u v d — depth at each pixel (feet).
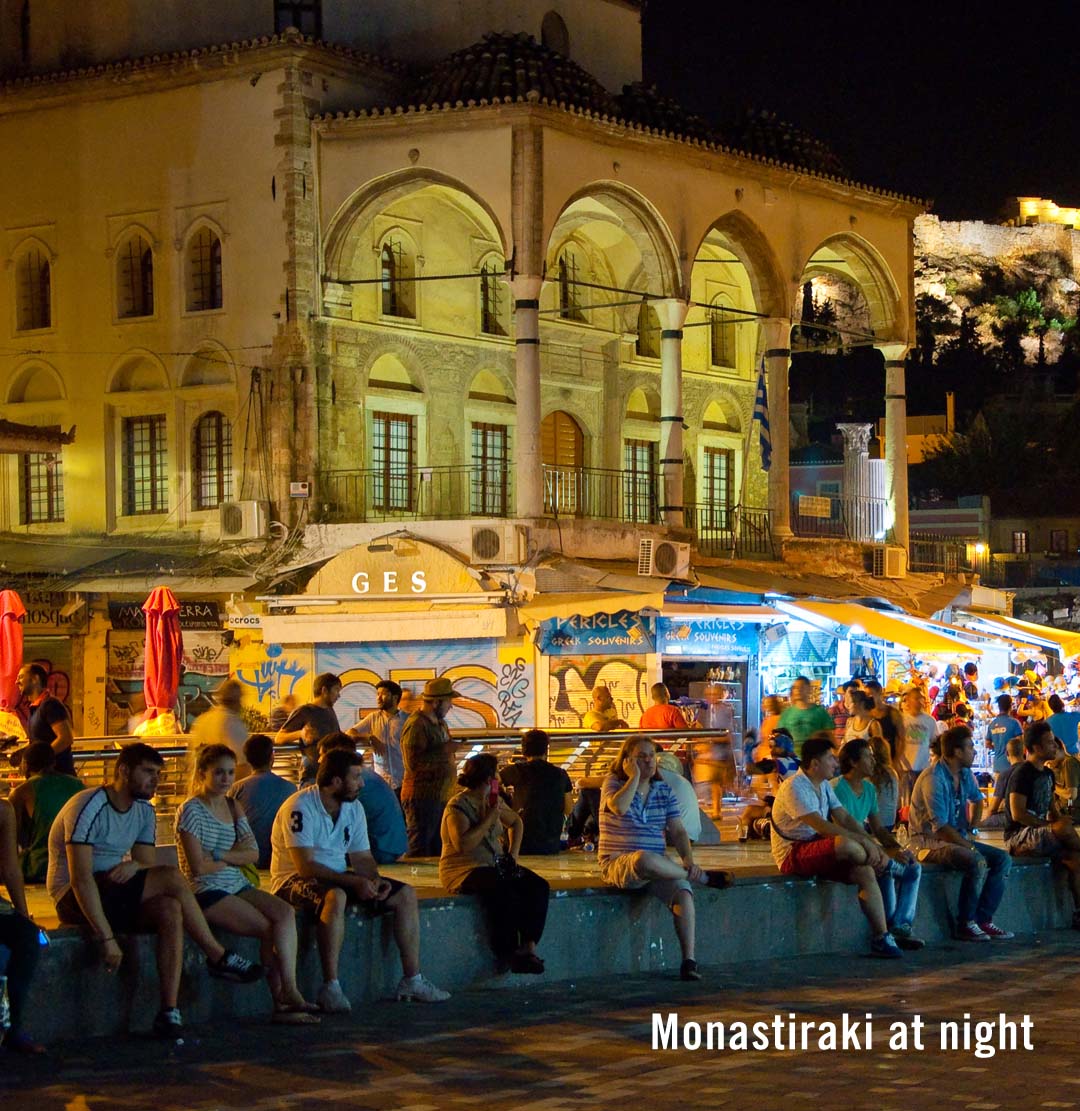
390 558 106.83
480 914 51.85
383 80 117.08
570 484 122.11
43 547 119.55
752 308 144.25
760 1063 41.75
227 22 119.24
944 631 123.13
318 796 48.29
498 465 125.18
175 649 88.28
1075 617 213.05
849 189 129.49
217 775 45.60
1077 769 80.07
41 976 42.80
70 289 120.57
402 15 124.57
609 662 105.91
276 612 108.99
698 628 110.01
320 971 48.01
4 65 125.08
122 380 119.14
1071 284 595.88
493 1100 37.68
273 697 108.88
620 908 55.11
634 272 132.46
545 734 69.31
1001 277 582.35
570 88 111.34
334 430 113.29
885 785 64.85
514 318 110.52
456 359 121.80
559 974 53.57
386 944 49.67
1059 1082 39.96
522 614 102.78
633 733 77.71
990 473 307.99
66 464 120.67
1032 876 69.77
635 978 54.39
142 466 118.83
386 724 73.97
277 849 48.57
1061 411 341.21
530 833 68.49
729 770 81.92
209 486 116.16
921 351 457.68
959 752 66.08
